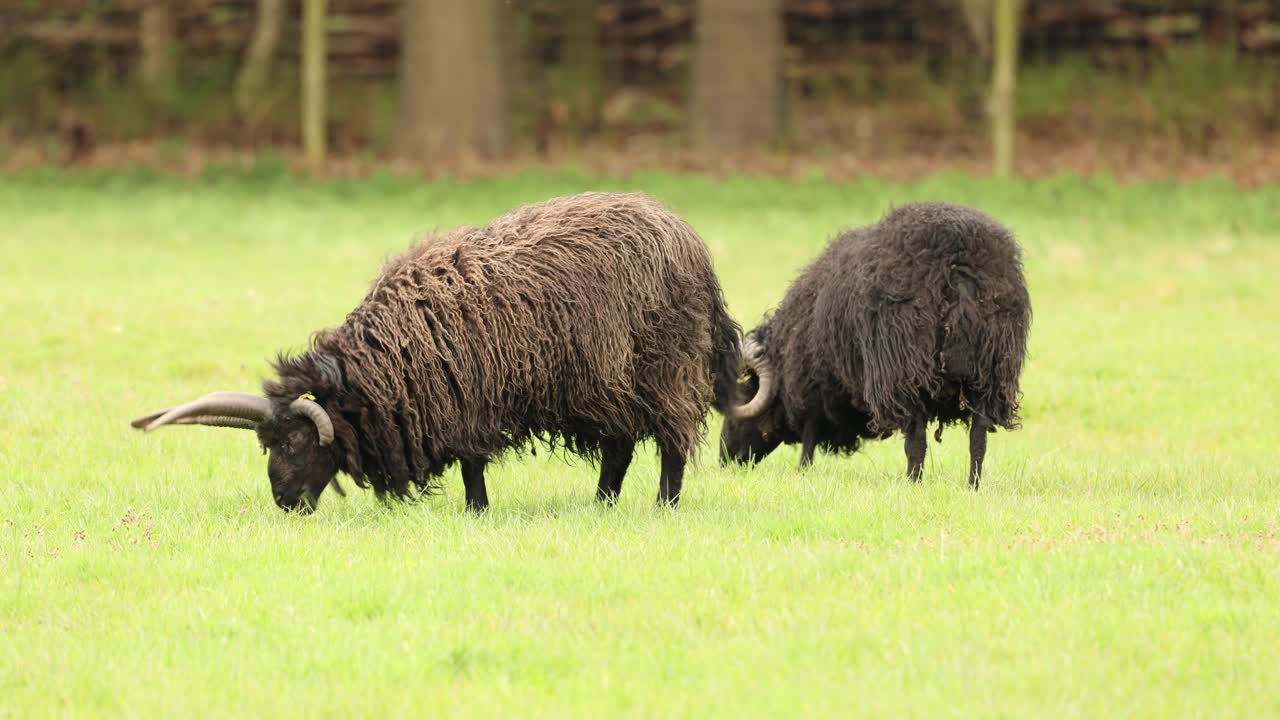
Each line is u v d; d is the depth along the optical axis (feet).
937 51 439.22
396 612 83.66
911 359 115.14
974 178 339.77
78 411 148.77
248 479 122.62
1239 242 282.77
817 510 108.58
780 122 387.14
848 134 393.91
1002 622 79.71
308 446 103.55
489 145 381.40
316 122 367.86
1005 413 117.08
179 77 434.30
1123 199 316.60
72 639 79.87
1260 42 417.08
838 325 123.95
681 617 81.05
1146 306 230.27
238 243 292.20
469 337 104.68
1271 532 98.53
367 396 104.06
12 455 129.59
